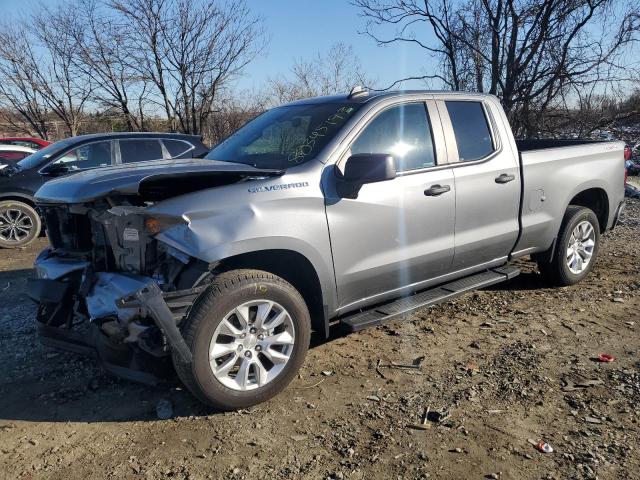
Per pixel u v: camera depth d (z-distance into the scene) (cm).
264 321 350
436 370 397
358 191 376
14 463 303
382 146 418
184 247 325
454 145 464
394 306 431
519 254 527
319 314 392
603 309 513
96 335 351
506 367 399
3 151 1302
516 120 1086
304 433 325
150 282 320
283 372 359
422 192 429
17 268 732
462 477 283
